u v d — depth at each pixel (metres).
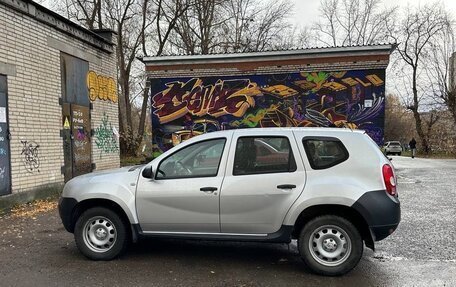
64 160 12.00
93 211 5.61
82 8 28.72
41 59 11.03
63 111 12.06
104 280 4.91
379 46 17.58
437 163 27.08
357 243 4.97
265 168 5.28
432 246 6.36
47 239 6.79
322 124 18.30
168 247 6.32
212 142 5.51
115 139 15.80
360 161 5.12
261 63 18.81
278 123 18.73
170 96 19.69
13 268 5.34
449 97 40.59
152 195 5.44
